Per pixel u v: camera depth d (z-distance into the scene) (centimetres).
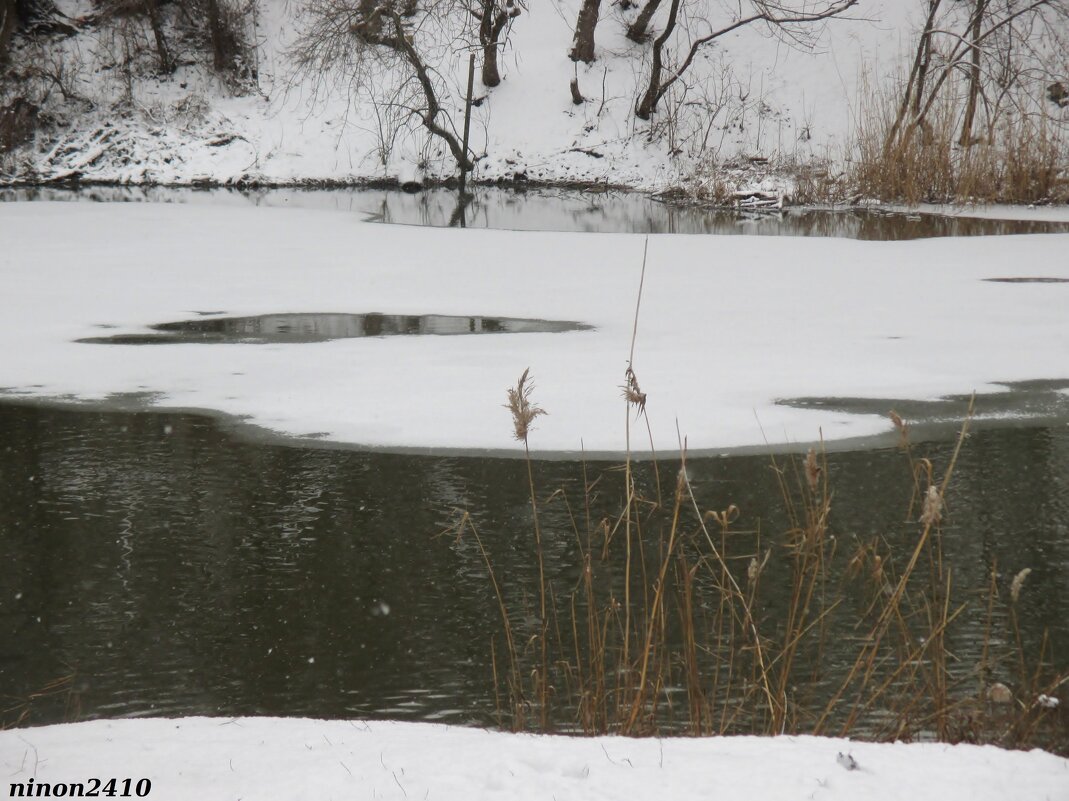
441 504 863
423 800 329
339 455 983
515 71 3888
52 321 1562
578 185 3553
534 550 772
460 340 1433
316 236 2412
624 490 885
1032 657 604
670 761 359
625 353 1346
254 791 340
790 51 3838
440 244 2305
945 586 700
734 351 1357
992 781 338
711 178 3288
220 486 909
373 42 3356
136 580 733
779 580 713
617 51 3922
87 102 3822
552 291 1792
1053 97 3544
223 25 3956
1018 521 816
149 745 389
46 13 3997
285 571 744
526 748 375
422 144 3691
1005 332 1449
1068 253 2133
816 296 1727
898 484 895
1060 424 1056
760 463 948
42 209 2842
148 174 3647
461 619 668
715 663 596
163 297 1741
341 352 1369
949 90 3145
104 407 1147
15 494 895
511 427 1053
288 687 589
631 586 709
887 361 1301
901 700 540
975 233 2559
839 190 3175
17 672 614
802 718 525
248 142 3747
